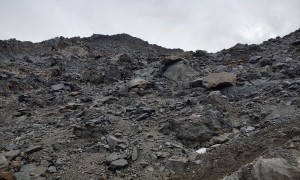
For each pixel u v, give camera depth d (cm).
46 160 1551
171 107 2033
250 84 2312
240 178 1131
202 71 2819
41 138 1795
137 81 2612
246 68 2778
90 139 1725
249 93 2164
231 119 1800
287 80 2236
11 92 2836
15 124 2114
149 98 2341
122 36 6838
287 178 1031
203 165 1384
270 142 1363
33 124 2055
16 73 3444
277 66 2591
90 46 5472
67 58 4403
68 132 1838
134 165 1471
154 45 6850
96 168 1478
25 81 3130
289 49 3058
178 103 2067
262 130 1511
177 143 1616
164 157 1507
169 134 1709
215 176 1292
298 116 1606
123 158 1506
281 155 1112
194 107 1958
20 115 2281
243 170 1148
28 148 1648
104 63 3778
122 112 2059
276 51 3162
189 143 1602
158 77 2848
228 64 3020
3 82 2898
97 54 4722
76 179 1415
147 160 1498
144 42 6856
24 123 2116
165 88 2536
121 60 3725
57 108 2367
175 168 1416
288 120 1558
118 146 1606
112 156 1523
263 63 2777
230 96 2133
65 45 5206
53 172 1470
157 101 2217
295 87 2023
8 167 1491
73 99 2548
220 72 2534
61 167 1505
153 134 1723
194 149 1568
